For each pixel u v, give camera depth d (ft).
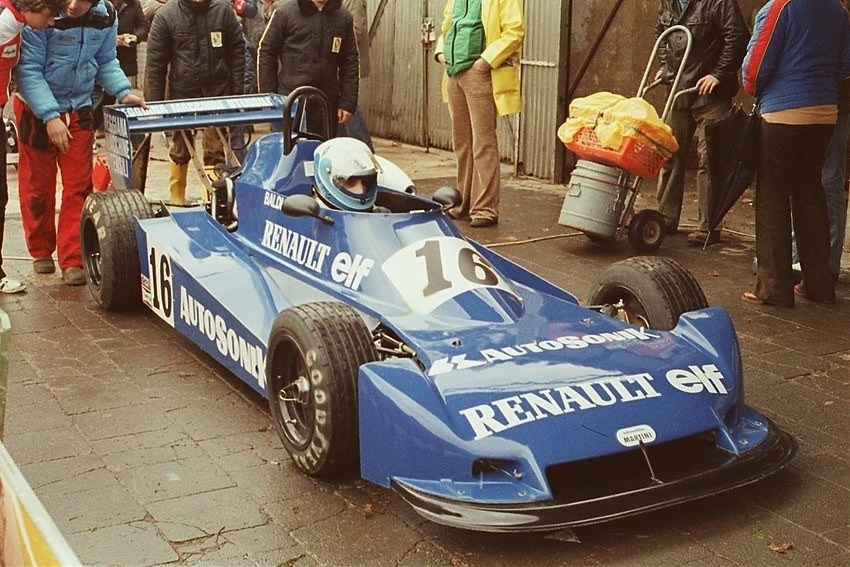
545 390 12.28
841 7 20.70
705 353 13.64
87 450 14.58
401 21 43.29
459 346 13.38
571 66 33.83
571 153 34.65
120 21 38.70
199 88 28.02
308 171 17.35
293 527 12.40
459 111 28.96
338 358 12.96
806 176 21.18
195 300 17.49
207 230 19.61
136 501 13.05
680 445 12.91
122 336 19.61
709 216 23.71
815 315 20.95
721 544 11.93
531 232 28.12
